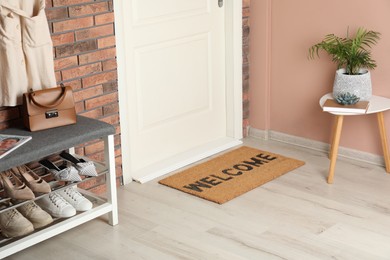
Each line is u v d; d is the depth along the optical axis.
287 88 5.64
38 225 4.21
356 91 5.03
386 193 4.89
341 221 4.55
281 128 5.76
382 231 4.44
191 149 5.59
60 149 4.13
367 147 5.33
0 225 4.17
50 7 4.42
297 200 4.82
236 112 5.77
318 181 5.07
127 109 5.01
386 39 5.09
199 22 5.46
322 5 5.32
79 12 4.57
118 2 4.77
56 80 4.54
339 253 4.23
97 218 4.62
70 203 4.42
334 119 5.41
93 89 4.75
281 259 4.18
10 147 4.03
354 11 5.20
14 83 4.23
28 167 4.44
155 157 5.37
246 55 5.74
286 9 5.50
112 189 4.48
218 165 5.34
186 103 5.52
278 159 5.42
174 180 5.10
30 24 4.21
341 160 5.39
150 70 5.21
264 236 4.40
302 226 4.50
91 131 4.27
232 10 5.56
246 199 4.83
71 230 4.49
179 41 5.36
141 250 4.29
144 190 4.99
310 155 5.50
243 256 4.21
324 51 5.37
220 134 5.82
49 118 4.29
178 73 5.41
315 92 5.50
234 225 4.53
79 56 4.63
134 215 4.66
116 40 4.81
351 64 5.09
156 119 5.33
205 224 4.54
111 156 4.41
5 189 4.15
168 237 4.41
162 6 5.19
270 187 4.99
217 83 5.70
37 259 4.22
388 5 5.04
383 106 4.98
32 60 4.29
